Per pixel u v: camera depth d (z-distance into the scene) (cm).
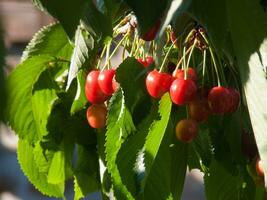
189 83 65
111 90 69
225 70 72
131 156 67
